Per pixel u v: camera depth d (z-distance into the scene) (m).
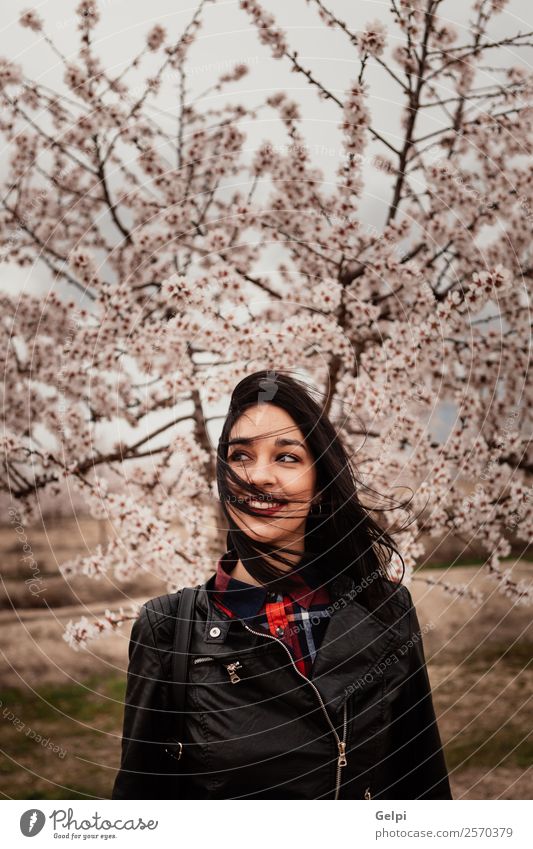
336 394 3.15
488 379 3.54
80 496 3.55
